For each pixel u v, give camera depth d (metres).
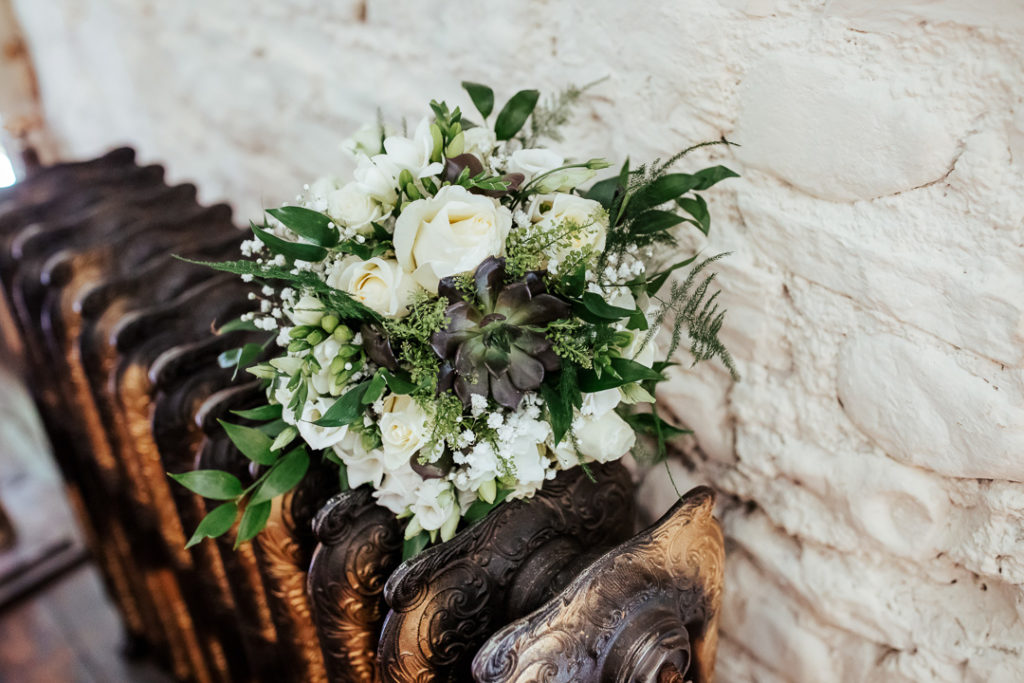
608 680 0.66
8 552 1.59
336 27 1.07
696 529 0.71
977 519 0.70
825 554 0.80
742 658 0.89
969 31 0.62
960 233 0.65
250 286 0.93
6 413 1.79
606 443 0.66
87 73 1.60
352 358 0.64
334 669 0.76
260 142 1.28
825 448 0.77
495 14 0.88
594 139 0.85
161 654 1.34
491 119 0.93
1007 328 0.64
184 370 0.85
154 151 1.54
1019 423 0.65
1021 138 0.62
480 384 0.60
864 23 0.65
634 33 0.78
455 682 0.71
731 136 0.75
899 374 0.70
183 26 1.32
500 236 0.61
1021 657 0.70
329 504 0.70
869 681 0.79
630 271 0.67
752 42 0.71
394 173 0.64
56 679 1.39
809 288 0.74
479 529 0.69
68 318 0.98
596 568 0.65
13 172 1.83
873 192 0.68
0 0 1.68
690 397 0.85
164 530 0.98
